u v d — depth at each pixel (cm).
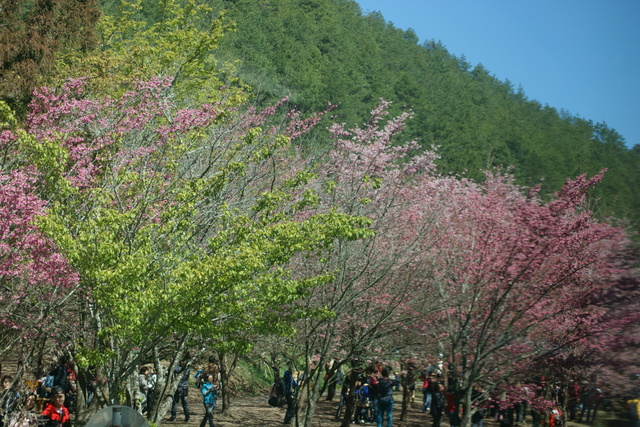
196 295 918
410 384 2053
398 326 1394
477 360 1286
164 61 1939
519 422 2023
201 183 1072
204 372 1741
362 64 8256
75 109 1305
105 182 1164
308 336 1327
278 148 1273
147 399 1625
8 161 1199
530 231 1315
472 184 1939
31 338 1133
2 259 998
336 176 1648
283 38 6575
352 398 1662
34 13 1680
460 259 1436
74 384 1605
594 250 1331
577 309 1344
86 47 1820
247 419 2011
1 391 1191
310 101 5366
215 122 1353
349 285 1307
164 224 1052
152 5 3581
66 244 915
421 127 6875
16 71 1518
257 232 983
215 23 2070
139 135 1313
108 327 948
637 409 1201
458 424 1353
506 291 1319
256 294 985
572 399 1536
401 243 1507
